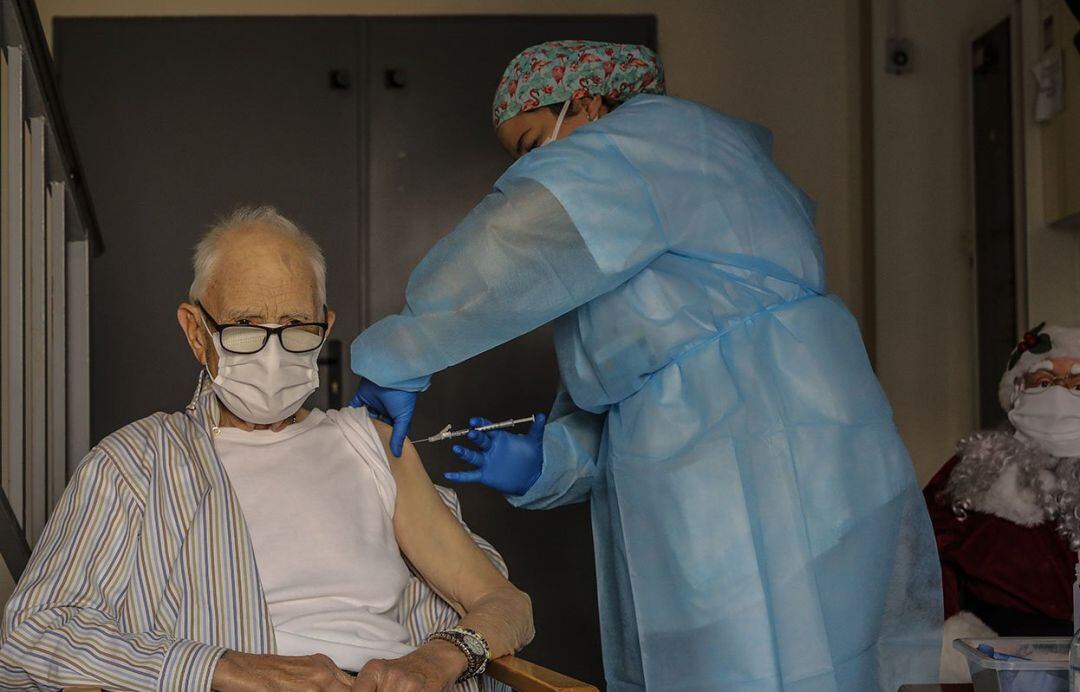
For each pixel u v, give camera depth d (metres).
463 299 1.73
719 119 1.87
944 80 3.48
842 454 1.75
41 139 2.31
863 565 1.74
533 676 1.59
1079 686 1.43
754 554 1.67
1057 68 2.87
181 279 3.56
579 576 3.62
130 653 1.51
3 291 2.93
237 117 3.59
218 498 1.68
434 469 3.60
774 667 1.64
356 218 3.60
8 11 2.16
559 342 1.93
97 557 1.61
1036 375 2.21
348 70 3.62
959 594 2.20
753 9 3.70
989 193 3.26
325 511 1.74
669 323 1.76
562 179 1.72
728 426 1.71
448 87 3.63
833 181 3.69
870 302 3.50
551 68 2.00
